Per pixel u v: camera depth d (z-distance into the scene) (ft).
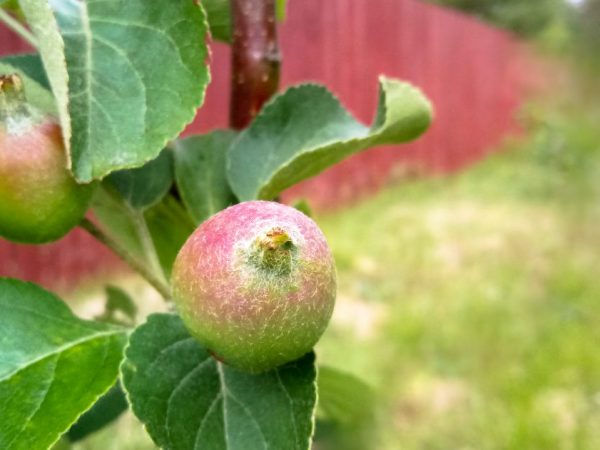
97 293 2.14
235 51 0.38
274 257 0.24
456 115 4.40
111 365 0.29
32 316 0.29
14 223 0.29
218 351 0.26
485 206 3.51
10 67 0.34
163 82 0.29
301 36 3.18
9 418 0.26
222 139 0.39
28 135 0.28
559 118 5.08
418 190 3.76
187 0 0.30
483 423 1.57
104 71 0.29
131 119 0.29
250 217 0.26
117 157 0.28
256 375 0.29
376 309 2.19
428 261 2.63
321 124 0.37
